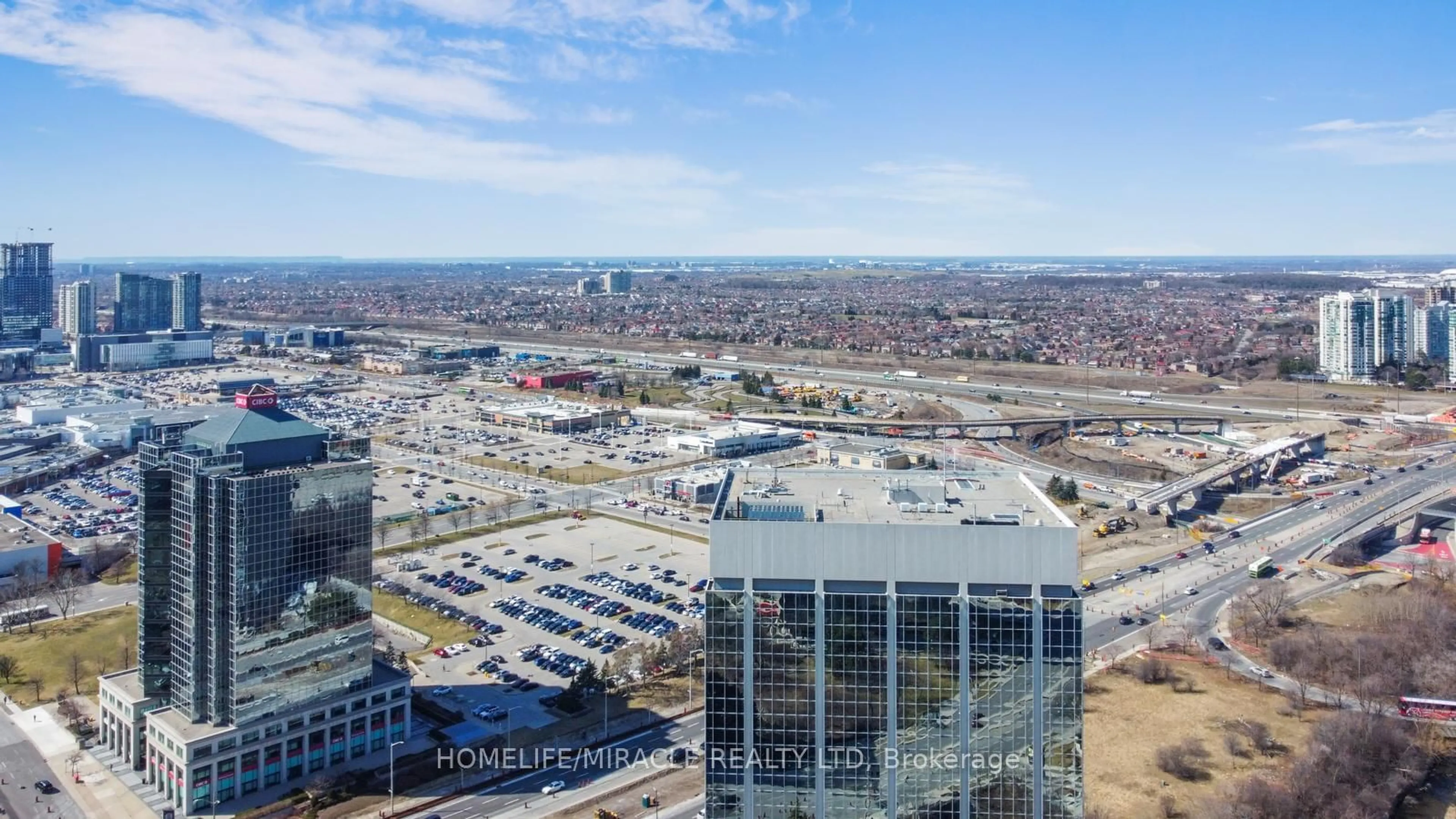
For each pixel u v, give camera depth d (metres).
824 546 146.12
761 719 146.38
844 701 145.25
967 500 169.88
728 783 147.12
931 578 145.25
